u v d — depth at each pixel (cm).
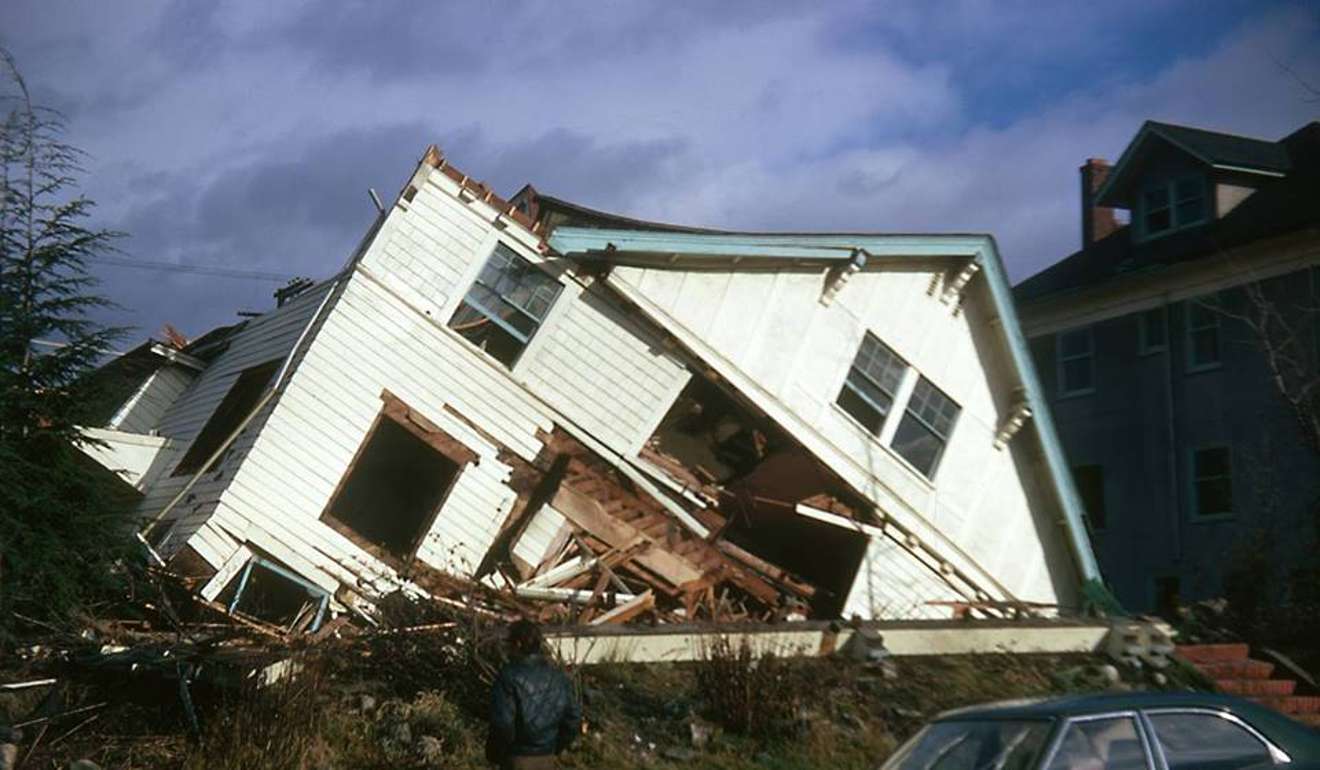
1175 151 2994
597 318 1852
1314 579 2088
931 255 2061
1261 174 2889
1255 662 1606
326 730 1040
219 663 1075
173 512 1730
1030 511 2148
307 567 1639
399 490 2003
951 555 2038
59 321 1265
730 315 1906
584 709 1159
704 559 1822
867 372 2019
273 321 1981
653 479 1848
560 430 1812
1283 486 2542
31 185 1283
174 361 2239
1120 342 3005
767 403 1909
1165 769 683
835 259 1970
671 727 1165
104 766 975
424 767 1016
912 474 2027
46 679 1123
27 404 1222
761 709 1177
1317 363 2548
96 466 1398
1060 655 1535
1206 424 2755
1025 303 3216
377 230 1794
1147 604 2811
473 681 1136
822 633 1391
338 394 1709
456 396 1769
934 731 764
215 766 966
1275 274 2683
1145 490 2869
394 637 1166
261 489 1639
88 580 1277
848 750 1162
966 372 2117
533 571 1741
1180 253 2898
